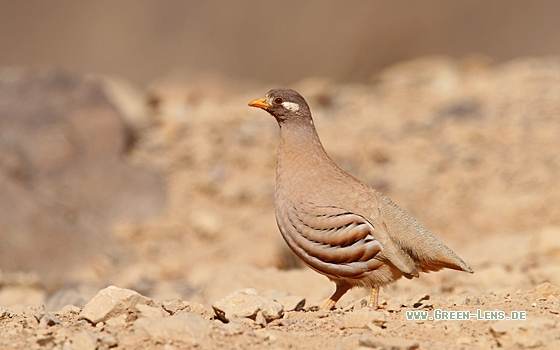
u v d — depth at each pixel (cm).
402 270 910
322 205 933
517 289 1175
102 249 1897
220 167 2203
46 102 2211
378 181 2112
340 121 2486
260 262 1775
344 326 827
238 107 2502
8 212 1905
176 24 5438
